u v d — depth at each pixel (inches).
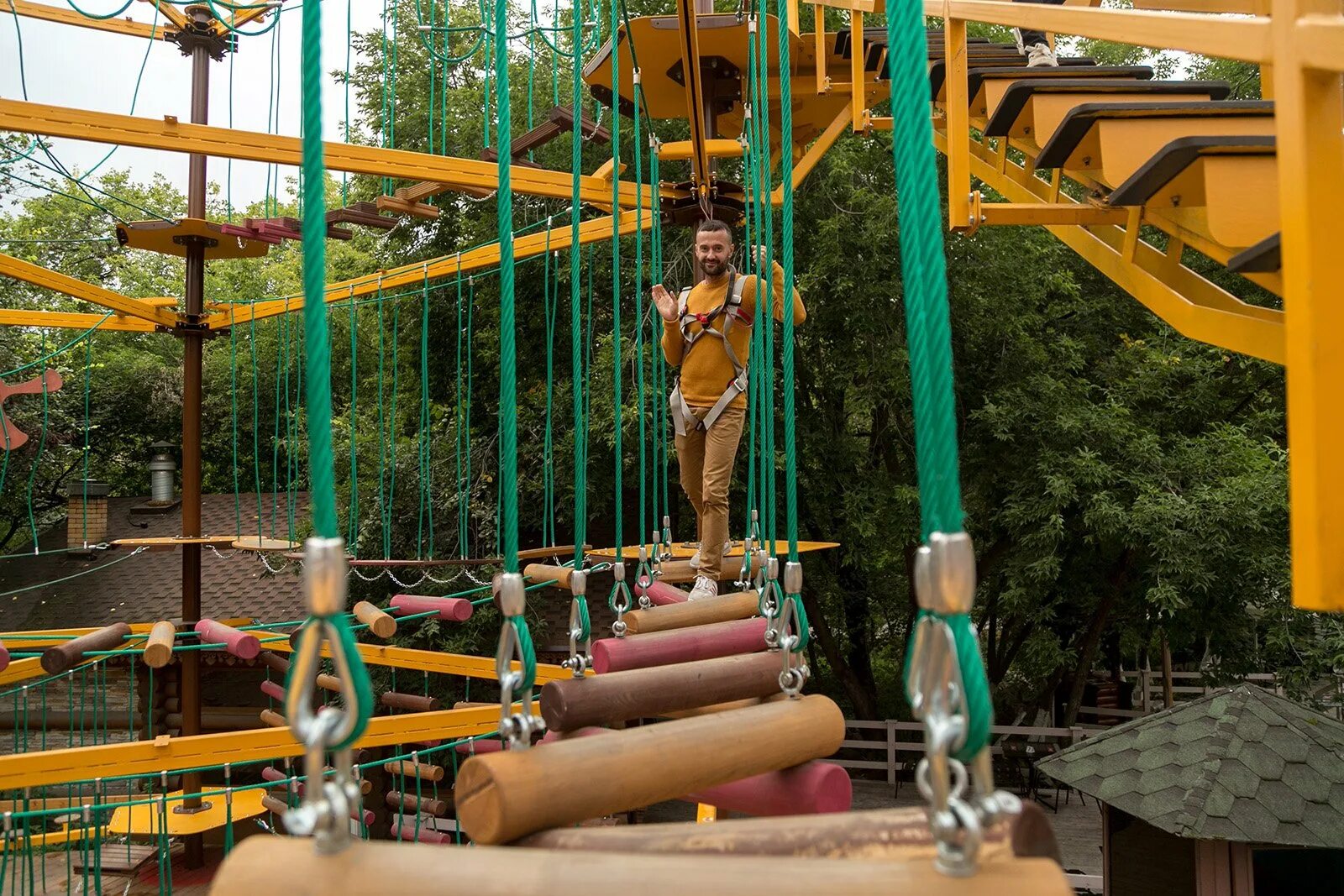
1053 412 549.3
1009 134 168.2
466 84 653.9
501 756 55.4
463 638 557.3
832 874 36.2
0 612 743.7
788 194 113.8
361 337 756.0
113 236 1043.9
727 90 246.8
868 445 602.2
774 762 74.0
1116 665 811.4
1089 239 158.7
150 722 435.2
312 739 36.4
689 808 540.7
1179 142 98.0
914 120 39.7
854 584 748.6
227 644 293.6
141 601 729.0
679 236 531.2
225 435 986.7
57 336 951.6
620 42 222.4
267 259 1208.8
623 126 529.0
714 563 177.9
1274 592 545.6
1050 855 40.5
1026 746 630.5
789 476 85.9
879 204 510.0
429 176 279.1
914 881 34.9
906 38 40.3
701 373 179.8
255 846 38.9
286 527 795.4
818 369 595.8
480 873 37.5
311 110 39.3
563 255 553.3
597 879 37.1
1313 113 59.0
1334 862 339.3
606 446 526.3
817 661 826.8
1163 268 142.6
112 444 998.4
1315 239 58.0
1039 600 631.8
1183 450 540.7
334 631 36.8
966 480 595.5
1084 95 148.2
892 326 544.1
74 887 389.4
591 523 653.9
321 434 37.9
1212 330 122.6
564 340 580.4
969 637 34.8
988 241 534.0
